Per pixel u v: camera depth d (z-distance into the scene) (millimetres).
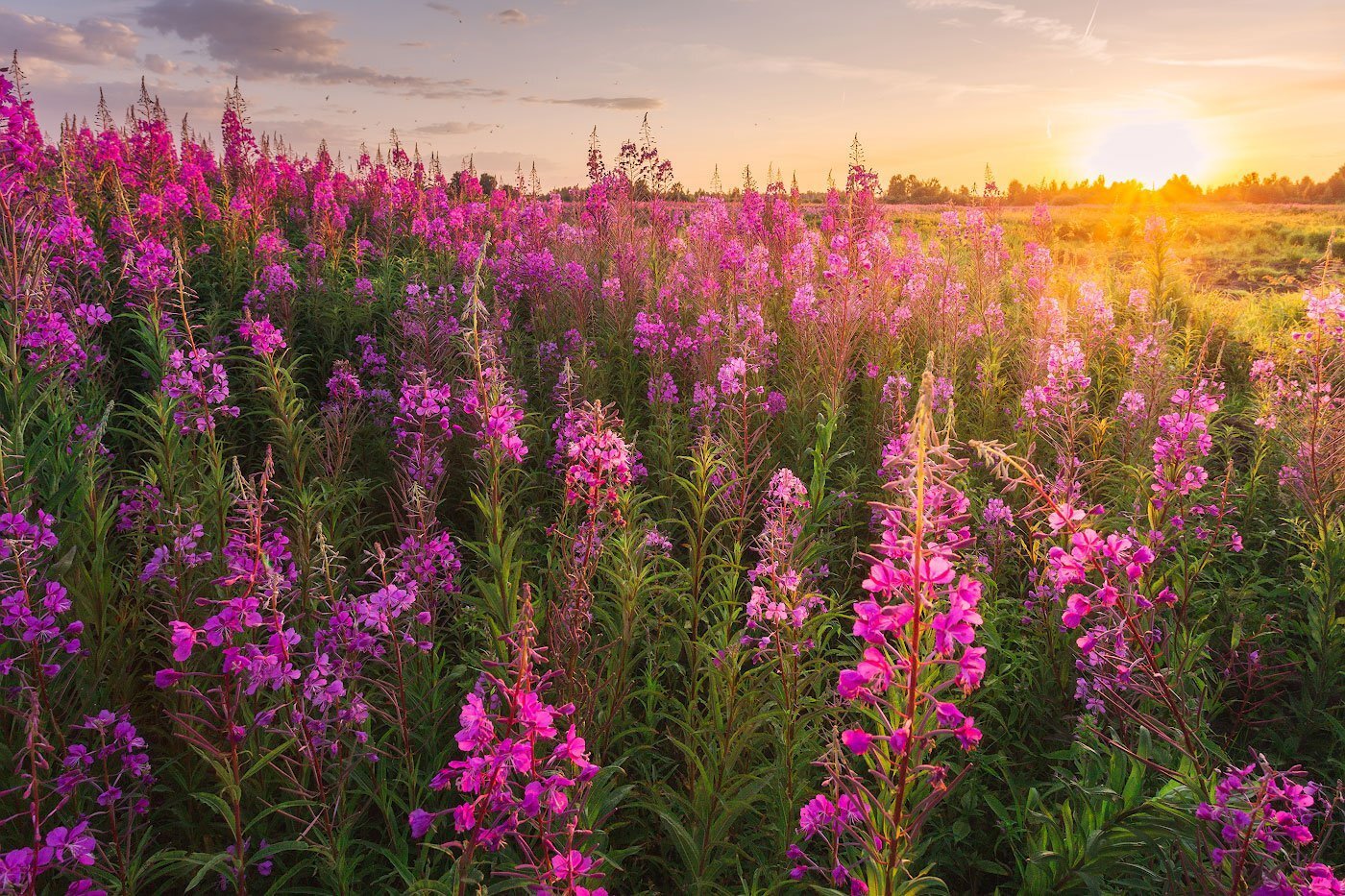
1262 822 2221
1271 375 7523
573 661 3311
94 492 4086
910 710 2031
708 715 3635
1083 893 2828
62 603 2891
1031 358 7961
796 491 3881
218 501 4211
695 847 2883
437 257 12000
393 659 3508
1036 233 14320
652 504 5832
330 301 9000
